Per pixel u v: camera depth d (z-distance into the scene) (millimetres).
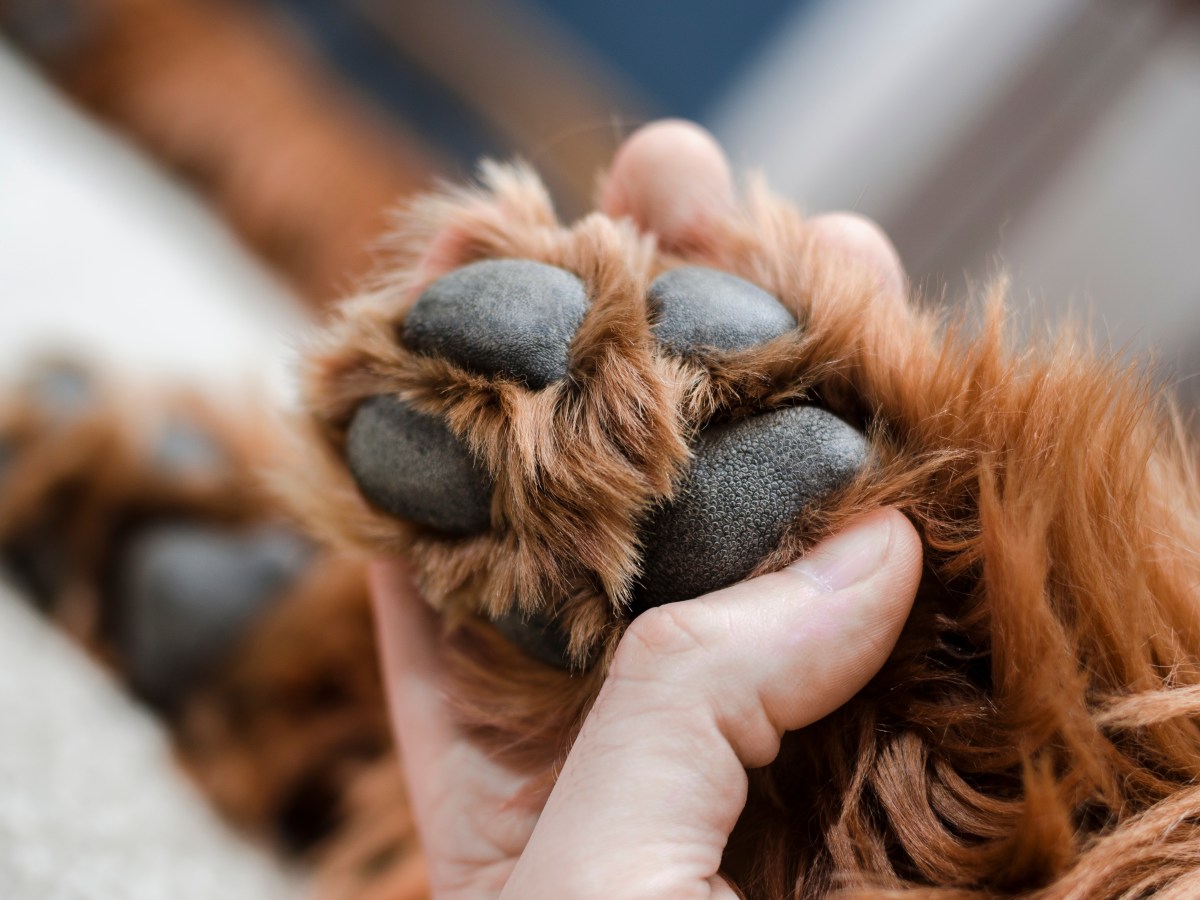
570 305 197
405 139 845
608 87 913
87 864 253
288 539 312
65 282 473
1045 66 797
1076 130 792
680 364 196
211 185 738
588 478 191
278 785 285
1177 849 183
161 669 297
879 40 890
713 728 189
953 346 203
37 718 277
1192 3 743
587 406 193
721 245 218
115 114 741
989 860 186
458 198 225
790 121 922
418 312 201
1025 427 198
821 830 196
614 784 187
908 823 191
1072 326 214
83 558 323
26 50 721
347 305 213
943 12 856
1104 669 193
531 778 219
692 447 196
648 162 232
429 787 228
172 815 276
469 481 196
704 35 929
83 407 338
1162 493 208
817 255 210
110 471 322
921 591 201
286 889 272
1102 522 196
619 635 197
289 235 732
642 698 189
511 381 194
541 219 217
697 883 186
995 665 193
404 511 202
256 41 806
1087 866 182
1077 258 776
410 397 197
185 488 324
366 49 860
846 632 191
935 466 198
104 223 540
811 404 202
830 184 885
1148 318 743
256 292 646
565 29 909
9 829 250
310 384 211
